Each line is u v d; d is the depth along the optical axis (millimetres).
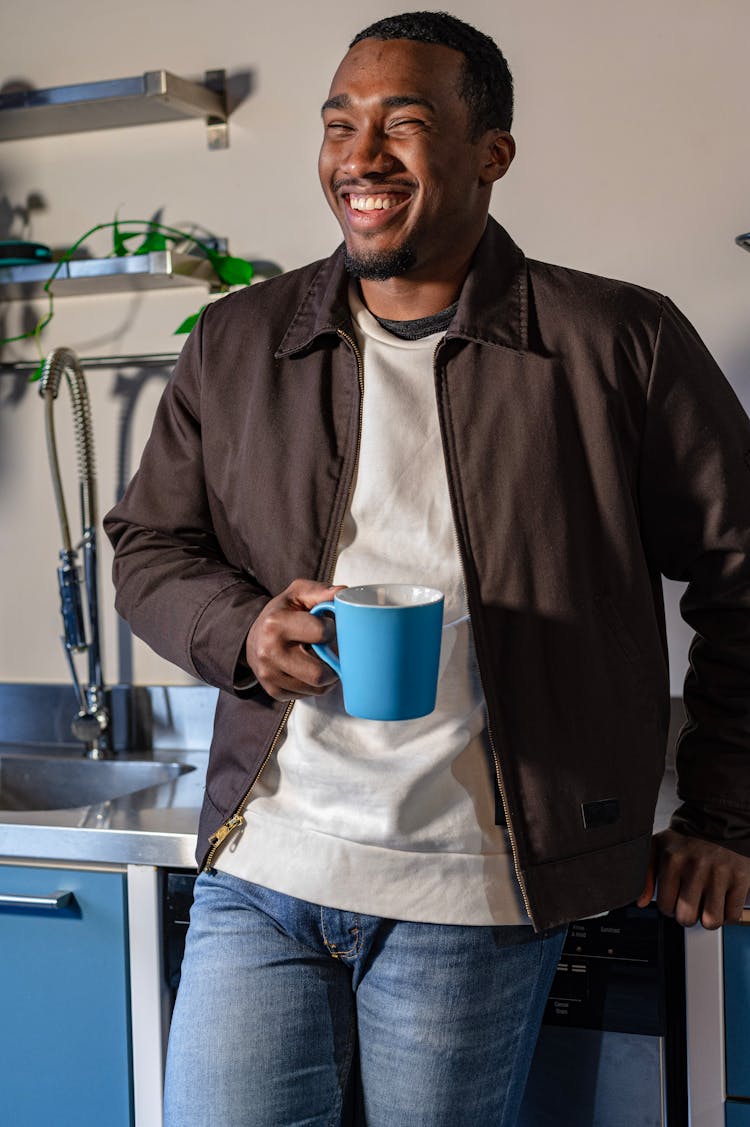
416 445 1179
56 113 1977
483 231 1251
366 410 1194
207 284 2014
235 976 1156
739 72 1779
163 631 1223
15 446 2141
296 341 1245
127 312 2076
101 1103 1554
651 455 1193
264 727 1193
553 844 1130
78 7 2078
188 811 1604
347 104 1157
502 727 1129
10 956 1576
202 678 1210
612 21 1824
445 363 1188
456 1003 1122
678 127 1811
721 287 1813
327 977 1170
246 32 1993
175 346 2057
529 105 1869
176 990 1517
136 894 1519
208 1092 1117
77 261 1919
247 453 1243
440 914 1121
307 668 1073
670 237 1827
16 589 2154
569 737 1146
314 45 1963
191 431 1324
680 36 1799
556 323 1194
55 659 2145
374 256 1168
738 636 1223
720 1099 1375
